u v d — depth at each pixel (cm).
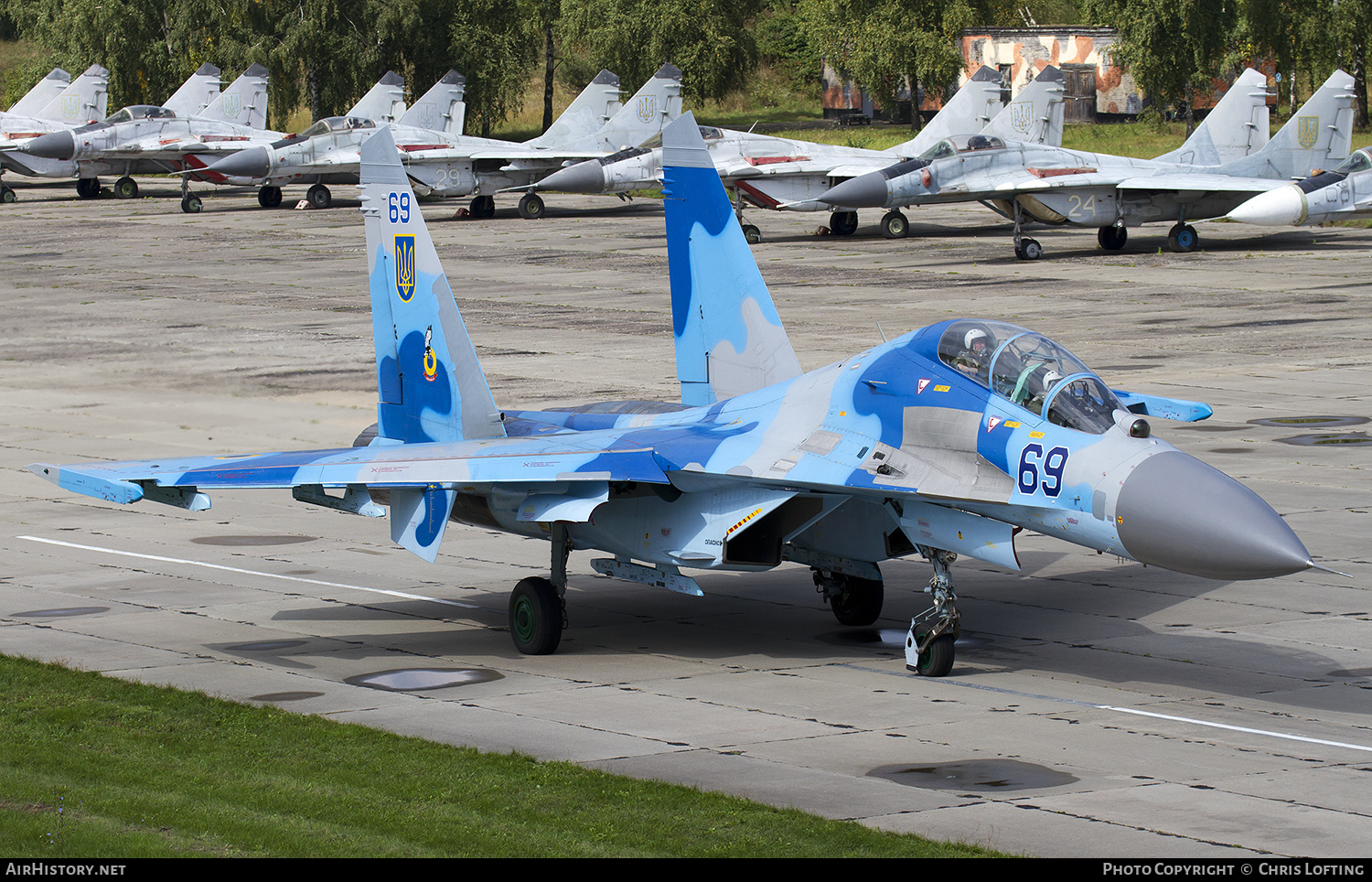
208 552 2648
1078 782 1375
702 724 1593
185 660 1906
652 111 10406
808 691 1736
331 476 1844
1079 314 5525
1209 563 1521
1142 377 4238
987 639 2003
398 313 2316
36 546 2680
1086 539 1647
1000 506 1714
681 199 2412
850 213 8688
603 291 6531
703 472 1842
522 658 1927
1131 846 1196
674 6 14488
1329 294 5931
